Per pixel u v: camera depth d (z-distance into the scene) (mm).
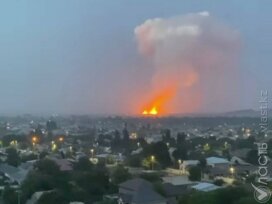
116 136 146375
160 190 58969
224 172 82188
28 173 71000
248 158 92062
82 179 63000
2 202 56938
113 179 68250
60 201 53625
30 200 56031
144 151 97500
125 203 54719
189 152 111688
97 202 55500
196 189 59969
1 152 113875
